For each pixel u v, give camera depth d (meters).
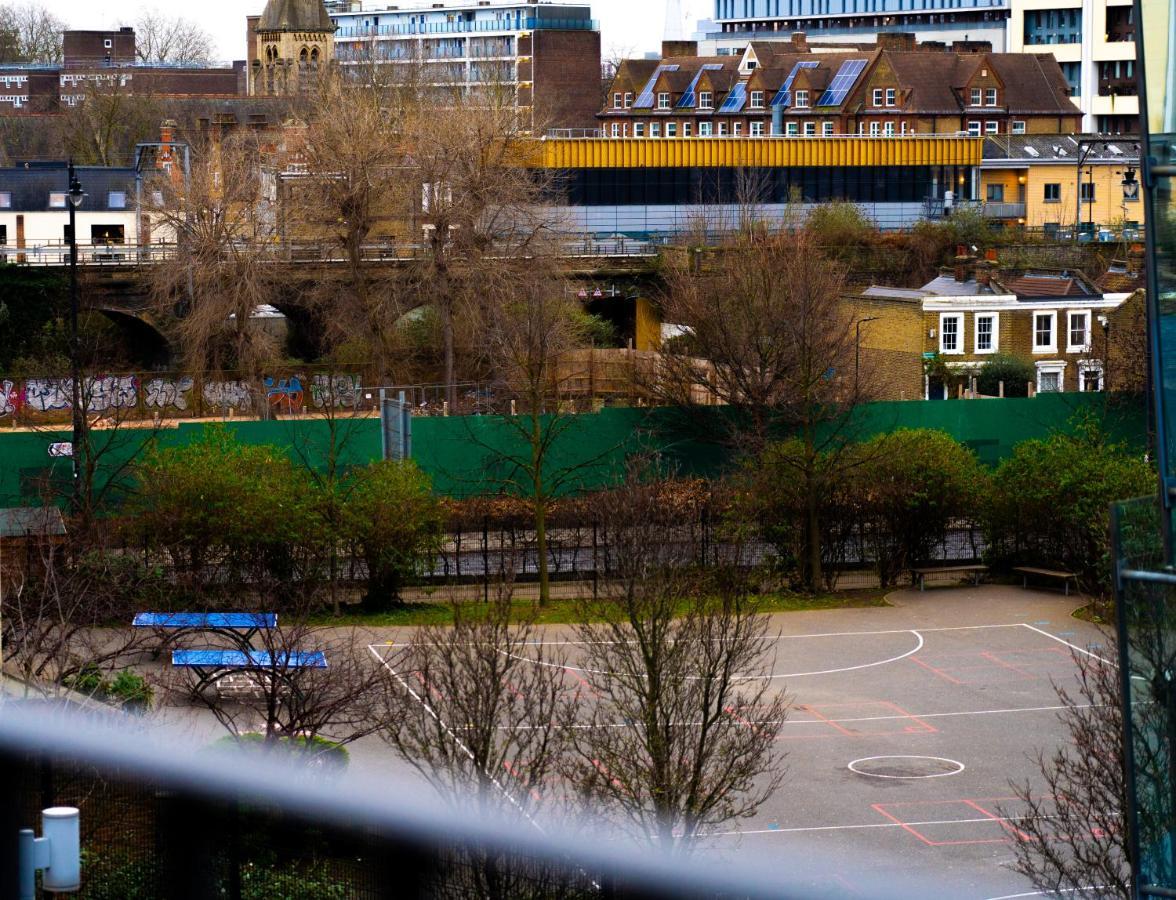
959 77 147.38
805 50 162.38
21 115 174.12
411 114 102.75
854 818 30.55
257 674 30.86
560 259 88.50
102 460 57.16
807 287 57.03
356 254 87.19
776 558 53.16
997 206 127.19
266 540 45.81
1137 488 51.19
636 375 66.88
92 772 23.73
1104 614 32.81
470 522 55.59
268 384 84.88
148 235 110.06
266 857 23.88
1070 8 181.50
